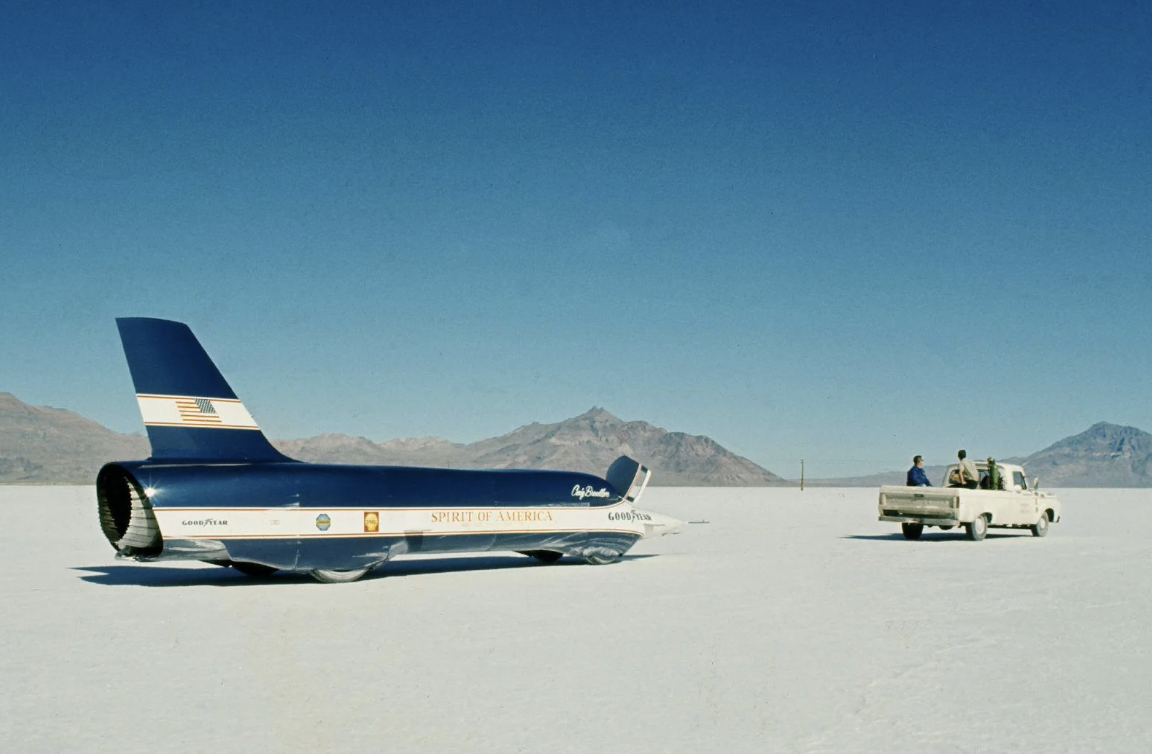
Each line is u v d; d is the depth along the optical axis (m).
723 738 9.15
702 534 36.75
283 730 9.35
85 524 44.31
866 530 39.62
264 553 19.91
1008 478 33.78
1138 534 36.84
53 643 13.55
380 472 21.83
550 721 9.67
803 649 13.18
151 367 20.05
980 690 10.98
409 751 8.72
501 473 23.77
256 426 21.17
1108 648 13.32
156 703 10.32
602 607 16.94
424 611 16.52
